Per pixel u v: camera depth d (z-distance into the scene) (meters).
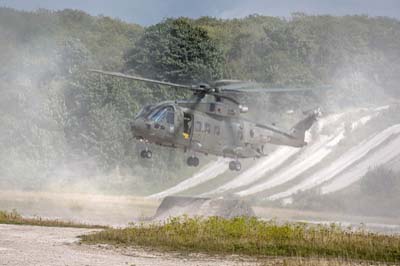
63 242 78.38
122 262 65.31
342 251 75.44
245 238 82.81
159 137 109.81
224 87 113.00
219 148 115.94
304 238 83.50
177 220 101.06
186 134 111.62
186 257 70.62
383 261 72.25
